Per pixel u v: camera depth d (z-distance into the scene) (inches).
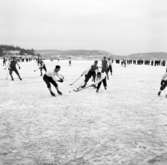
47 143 161.9
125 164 130.3
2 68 1223.5
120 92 409.1
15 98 339.6
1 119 223.5
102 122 214.4
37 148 153.4
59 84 528.4
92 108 273.9
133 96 365.7
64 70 1104.2
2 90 419.8
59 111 257.6
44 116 235.1
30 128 195.5
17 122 213.3
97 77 410.3
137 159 136.6
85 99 335.6
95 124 207.9
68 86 493.4
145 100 330.3
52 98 343.6
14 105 289.0
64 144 159.9
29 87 465.7
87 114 244.4
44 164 131.1
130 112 254.4
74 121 217.3
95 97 354.6
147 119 225.6
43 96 359.9
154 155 142.3
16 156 141.5
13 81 582.2
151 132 185.9
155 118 229.3
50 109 267.1
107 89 450.9
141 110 264.8
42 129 192.7
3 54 7219.5
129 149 151.6
